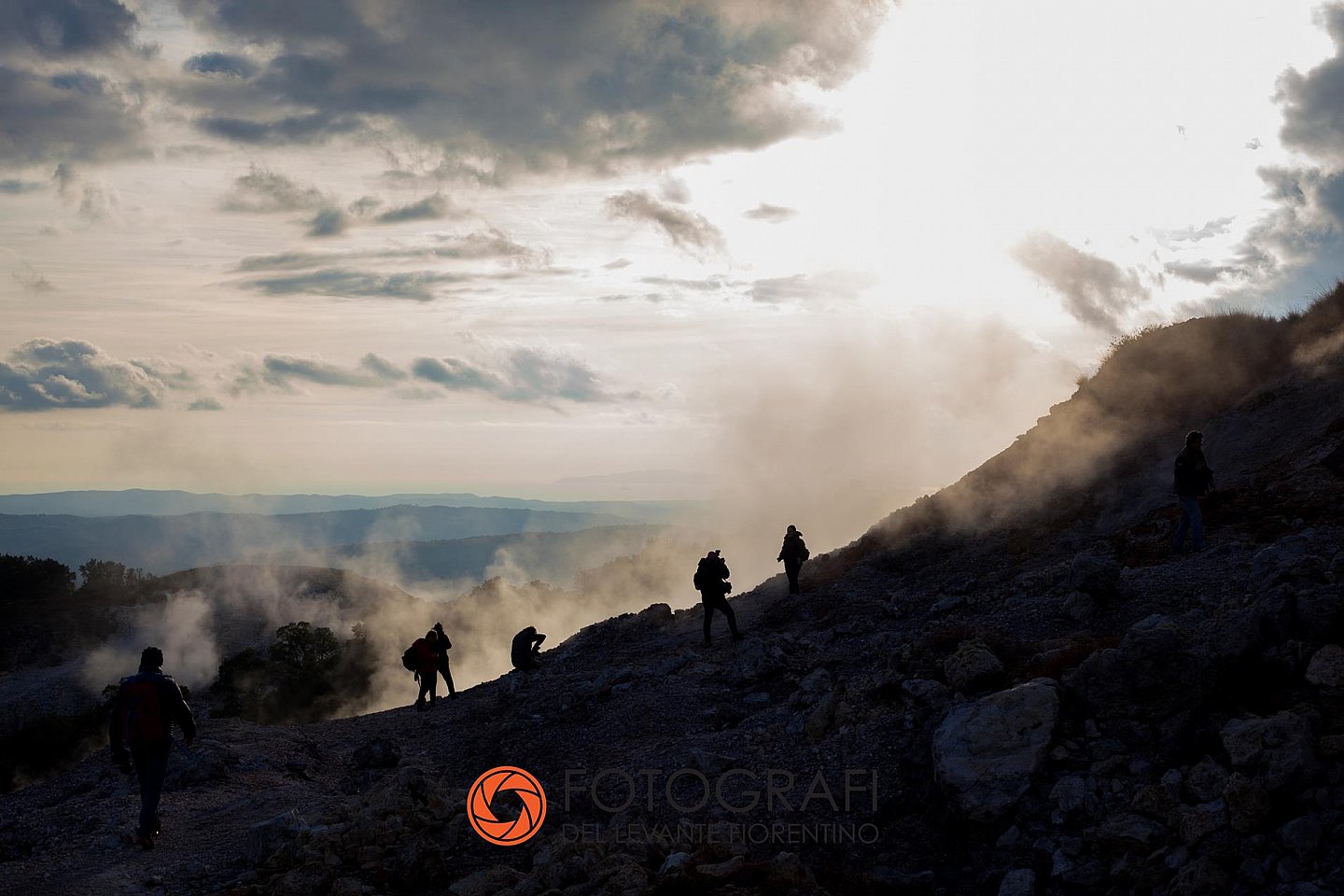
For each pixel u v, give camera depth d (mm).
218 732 15656
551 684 17219
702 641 19781
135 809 11664
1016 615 13148
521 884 8023
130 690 10227
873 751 9664
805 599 21609
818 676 12438
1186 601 11562
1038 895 7090
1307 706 7438
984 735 8430
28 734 59125
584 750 12406
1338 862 6016
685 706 13461
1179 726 8031
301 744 15375
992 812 7914
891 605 18438
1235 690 8180
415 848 8750
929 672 10906
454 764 13953
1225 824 6727
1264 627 8289
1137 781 7738
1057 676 9383
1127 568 14320
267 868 9086
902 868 7969
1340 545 11266
